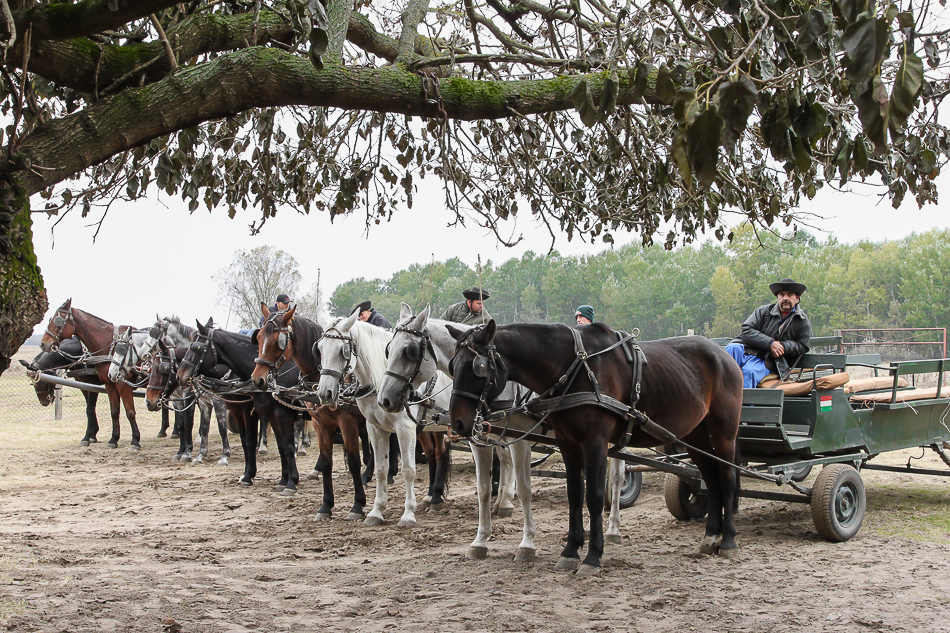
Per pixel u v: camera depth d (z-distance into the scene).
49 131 3.62
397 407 6.45
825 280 45.66
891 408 7.27
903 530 7.19
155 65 4.20
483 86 4.64
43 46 3.92
